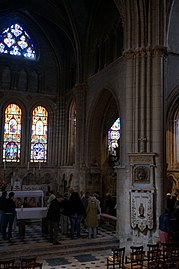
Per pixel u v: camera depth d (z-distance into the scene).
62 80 31.09
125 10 18.56
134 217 16.38
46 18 28.66
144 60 17.59
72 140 29.73
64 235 16.44
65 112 30.58
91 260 13.15
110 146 26.45
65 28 27.44
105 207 22.08
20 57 30.27
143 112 17.22
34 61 30.78
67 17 26.59
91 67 25.70
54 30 30.94
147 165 16.61
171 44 19.38
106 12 24.12
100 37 24.75
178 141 25.30
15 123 29.44
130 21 18.30
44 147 30.30
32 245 14.30
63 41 31.12
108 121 25.98
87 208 16.03
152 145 16.91
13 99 29.48
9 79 29.73
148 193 16.22
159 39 17.47
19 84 30.12
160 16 17.64
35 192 20.66
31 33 30.92
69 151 29.33
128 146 17.47
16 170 28.53
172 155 25.03
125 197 17.31
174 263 10.01
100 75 23.53
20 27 30.70
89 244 15.06
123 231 16.92
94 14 25.50
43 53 31.12
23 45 30.66
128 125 17.64
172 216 17.06
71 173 26.78
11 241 14.98
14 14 30.14
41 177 29.42
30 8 27.70
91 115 24.91
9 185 25.80
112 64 21.66
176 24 19.86
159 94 17.08
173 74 19.02
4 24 29.94
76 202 15.91
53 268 11.98
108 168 25.45
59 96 30.92
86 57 26.03
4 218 15.17
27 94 30.08
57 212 14.66
